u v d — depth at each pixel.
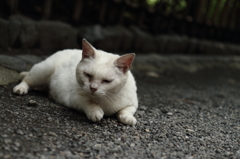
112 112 1.10
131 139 1.00
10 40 1.49
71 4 1.99
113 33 1.97
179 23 2.67
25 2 1.73
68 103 1.10
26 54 1.50
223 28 3.26
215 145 1.05
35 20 1.64
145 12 2.31
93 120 1.04
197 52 2.89
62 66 1.15
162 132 1.07
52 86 1.15
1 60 1.27
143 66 2.00
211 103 1.53
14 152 0.86
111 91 1.04
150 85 1.68
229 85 2.17
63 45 1.72
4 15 1.51
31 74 1.19
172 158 0.94
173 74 2.11
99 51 1.07
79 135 0.98
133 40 2.18
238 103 1.60
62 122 1.03
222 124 1.22
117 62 1.03
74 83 1.09
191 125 1.17
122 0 2.10
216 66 2.78
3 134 0.91
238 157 0.99
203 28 2.96
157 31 2.43
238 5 3.43
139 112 1.20
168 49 2.51
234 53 3.45
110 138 0.99
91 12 2.09
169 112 1.26
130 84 1.12
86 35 1.80
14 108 1.05
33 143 0.90
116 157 0.91
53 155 0.88
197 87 1.88
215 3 3.23
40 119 1.02
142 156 0.93
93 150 0.92
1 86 1.17
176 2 2.55
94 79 1.02
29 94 1.17
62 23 1.69
